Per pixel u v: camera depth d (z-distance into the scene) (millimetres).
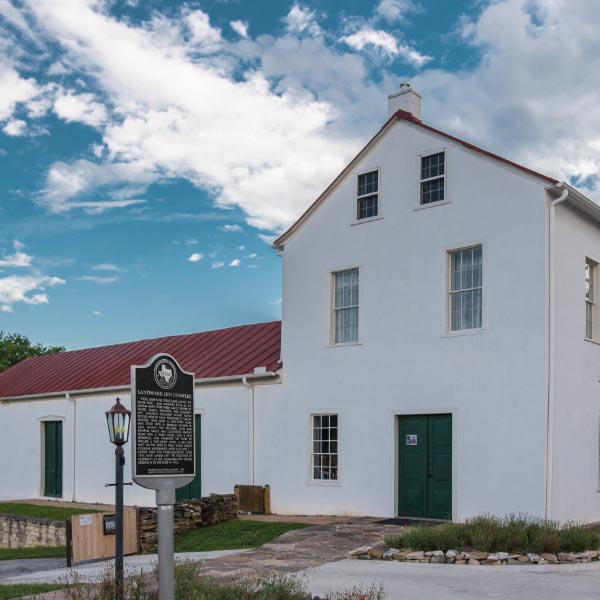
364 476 18141
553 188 15797
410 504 17312
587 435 16953
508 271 16234
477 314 16781
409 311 17750
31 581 12984
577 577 10984
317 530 15820
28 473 28453
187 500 18266
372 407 18172
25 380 30922
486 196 16766
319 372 19438
